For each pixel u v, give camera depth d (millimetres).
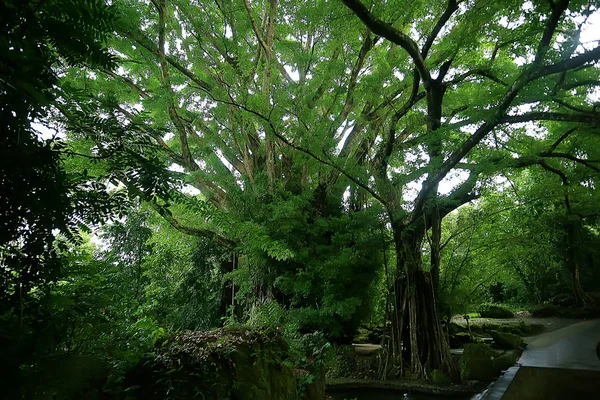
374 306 11117
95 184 1972
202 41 10023
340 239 9969
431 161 8438
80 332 2451
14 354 1739
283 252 3564
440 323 8984
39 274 1773
